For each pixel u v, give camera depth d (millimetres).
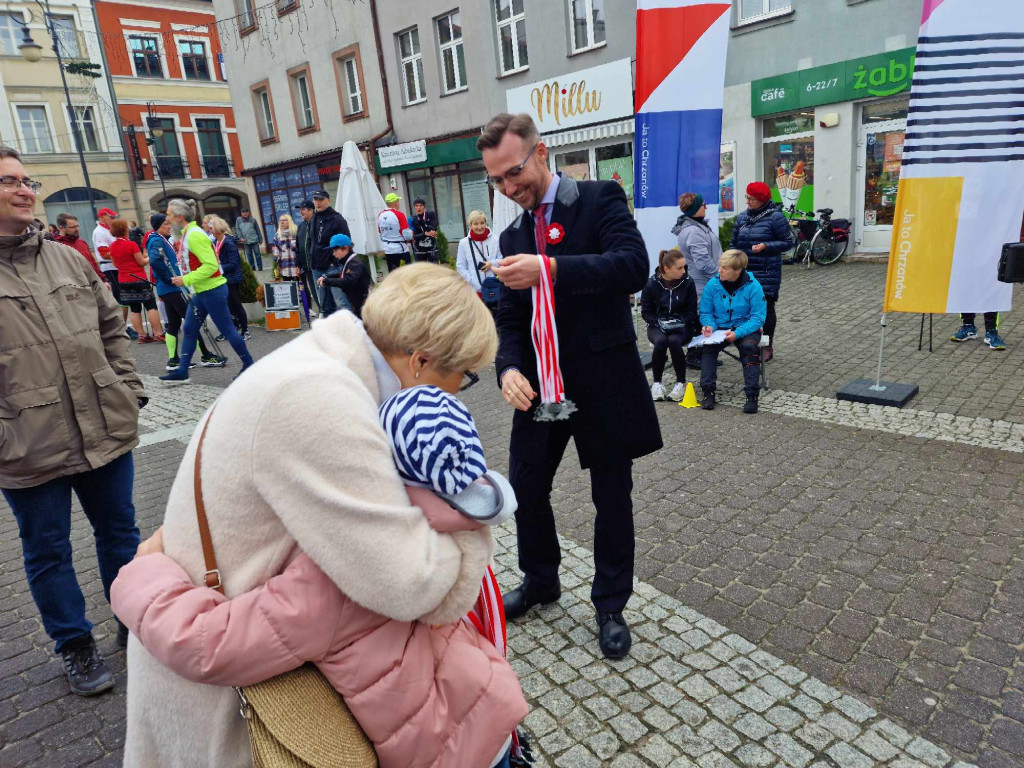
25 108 27375
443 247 15922
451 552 1167
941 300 4922
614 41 13008
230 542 1124
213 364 8695
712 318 5477
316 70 19234
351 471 1083
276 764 1073
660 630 2766
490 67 15180
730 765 2090
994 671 2430
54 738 2426
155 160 30234
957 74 4469
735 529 3555
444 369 1304
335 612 1114
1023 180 4547
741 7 12477
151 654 1120
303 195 21281
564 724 2301
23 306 2395
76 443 2516
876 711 2283
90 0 27859
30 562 2555
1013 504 3574
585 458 2547
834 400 5426
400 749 1180
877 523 3500
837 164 12000
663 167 6121
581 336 2414
